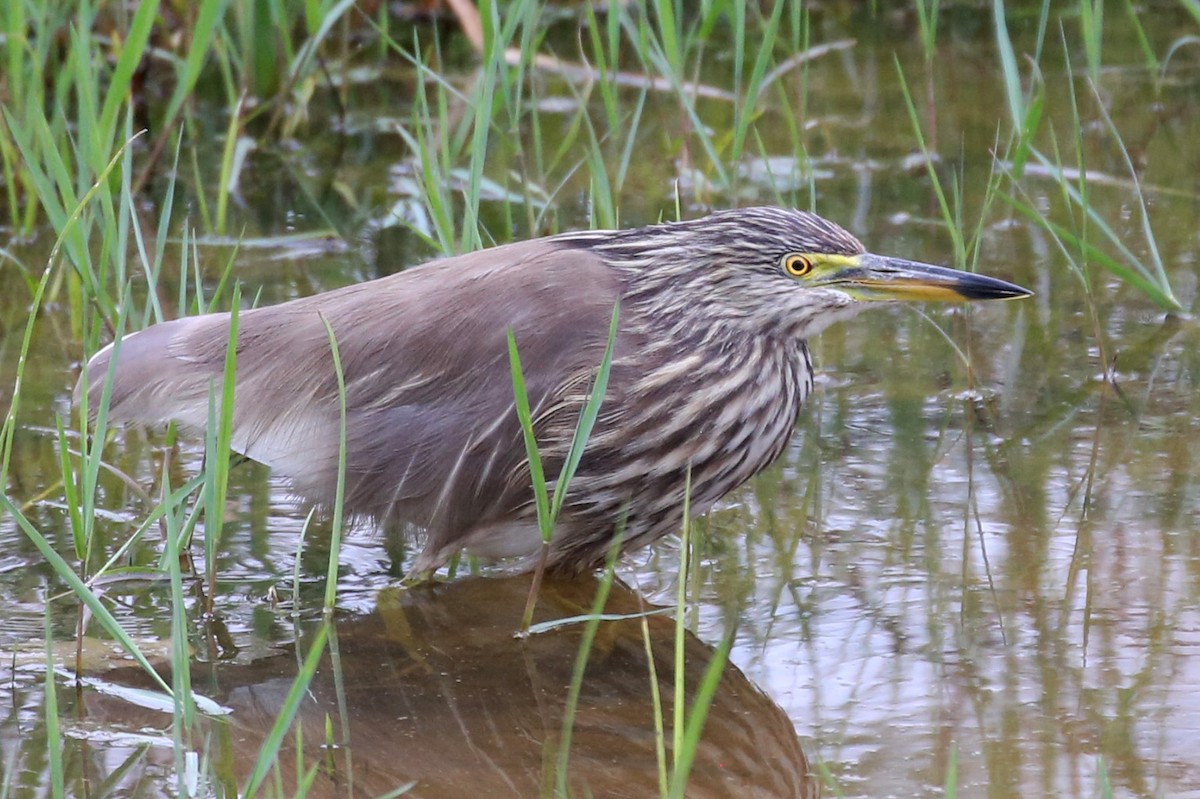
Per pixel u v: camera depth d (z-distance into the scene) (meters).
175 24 16.95
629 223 14.28
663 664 8.52
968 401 11.38
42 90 14.41
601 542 9.70
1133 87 17.16
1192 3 13.97
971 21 19.20
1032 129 12.73
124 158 10.43
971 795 7.04
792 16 15.07
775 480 10.46
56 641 8.77
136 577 9.48
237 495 10.55
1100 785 7.05
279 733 6.64
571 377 9.28
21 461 10.70
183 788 6.80
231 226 14.52
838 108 17.06
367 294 9.67
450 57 18.36
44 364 12.09
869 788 7.14
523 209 14.64
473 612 9.25
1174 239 13.66
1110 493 10.03
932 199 14.74
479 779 7.49
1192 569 9.09
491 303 9.42
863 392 11.62
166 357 9.67
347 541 10.05
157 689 8.36
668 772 7.52
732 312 9.63
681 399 9.45
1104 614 8.68
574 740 7.83
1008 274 13.29
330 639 8.87
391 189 15.43
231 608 9.18
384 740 7.86
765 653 8.48
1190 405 11.12
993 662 8.25
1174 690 7.90
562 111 17.05
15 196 14.16
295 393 9.49
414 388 9.39
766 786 7.34
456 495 9.45
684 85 16.16
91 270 11.03
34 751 7.71
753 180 15.23
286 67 16.61
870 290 9.73
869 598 9.00
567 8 18.98
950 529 9.71
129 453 10.88
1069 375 11.66
